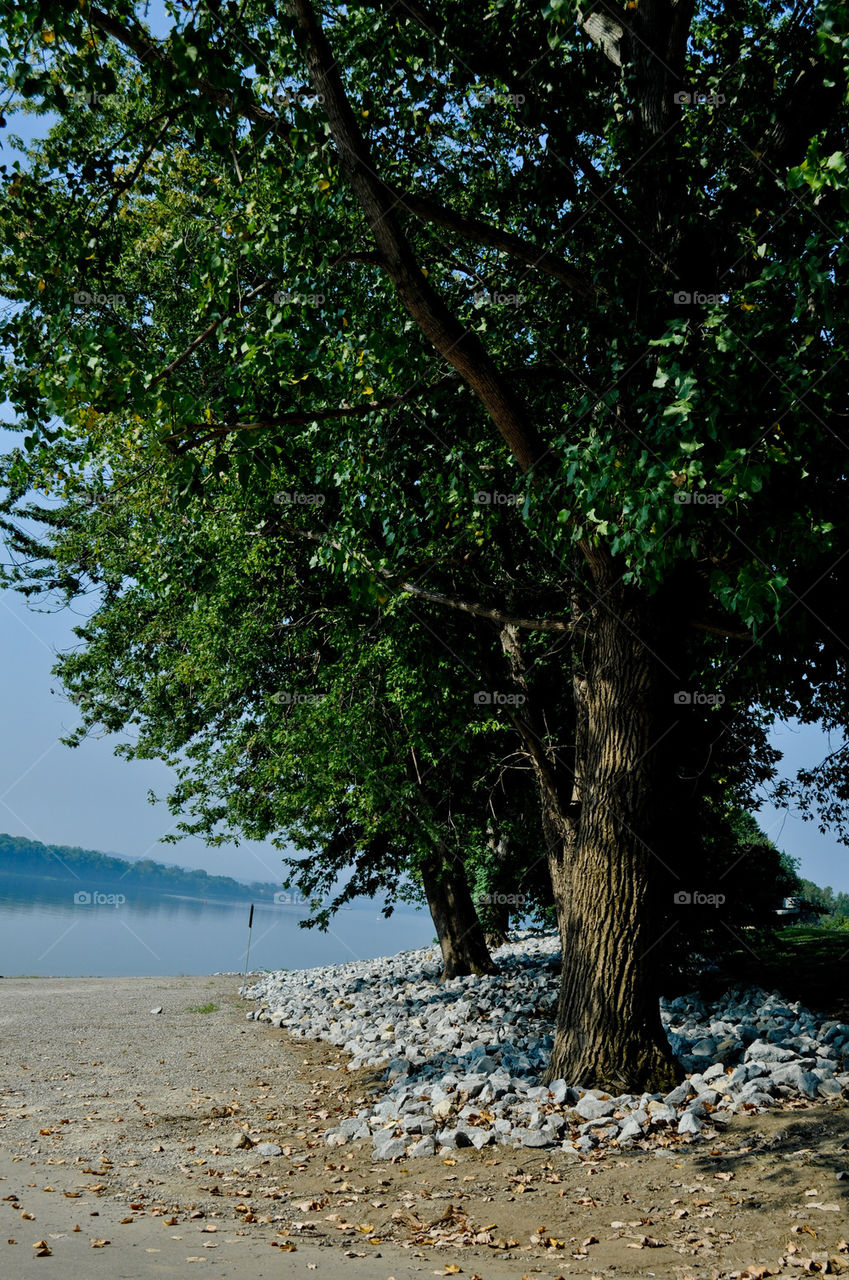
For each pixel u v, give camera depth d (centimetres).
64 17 652
